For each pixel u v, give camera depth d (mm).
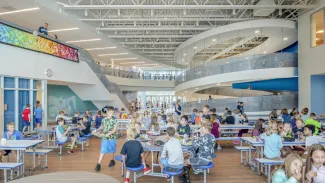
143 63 31609
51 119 15797
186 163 5168
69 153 7953
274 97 14023
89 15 15664
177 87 19516
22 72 9969
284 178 2625
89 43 19781
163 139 6062
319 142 5465
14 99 9930
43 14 13125
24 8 12242
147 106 32938
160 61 30938
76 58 13867
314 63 12406
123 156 4703
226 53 24594
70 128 8211
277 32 14453
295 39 15898
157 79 30562
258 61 13648
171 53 26375
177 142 4711
